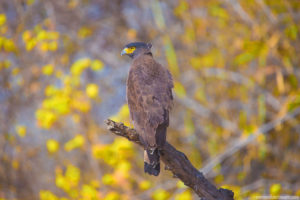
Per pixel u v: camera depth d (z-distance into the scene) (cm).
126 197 1123
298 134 1409
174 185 1134
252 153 1297
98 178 1166
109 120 728
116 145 1126
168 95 762
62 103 1155
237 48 1409
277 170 1355
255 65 1470
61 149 1352
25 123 1455
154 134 707
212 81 1466
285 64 1361
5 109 1448
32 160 1414
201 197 751
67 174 1125
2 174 1406
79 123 1191
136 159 1327
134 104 753
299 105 1230
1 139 1412
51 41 1388
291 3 1410
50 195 1152
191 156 1391
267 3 1418
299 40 1398
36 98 1448
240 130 1380
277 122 1212
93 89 1161
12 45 1330
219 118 1423
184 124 1452
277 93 1410
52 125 1249
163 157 730
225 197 755
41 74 1438
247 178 1347
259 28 1381
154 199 1173
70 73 1248
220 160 1149
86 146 1184
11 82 1477
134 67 815
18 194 1399
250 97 1427
